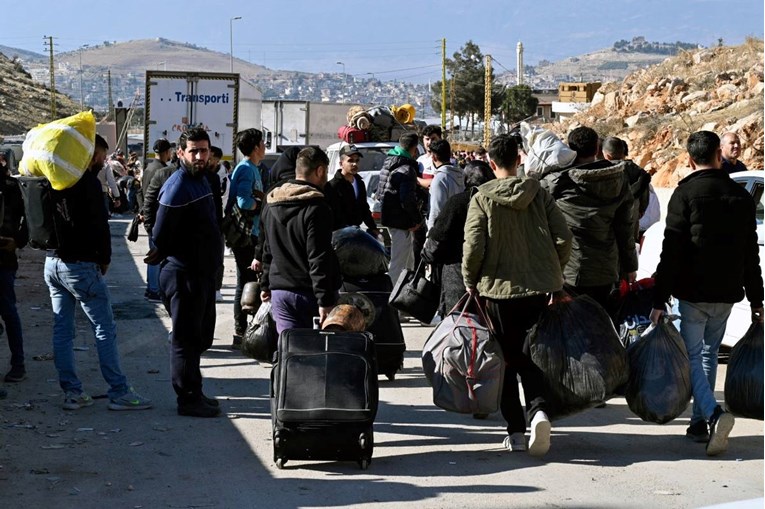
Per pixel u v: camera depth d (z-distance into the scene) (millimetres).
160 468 7809
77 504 6977
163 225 9148
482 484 7469
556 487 7395
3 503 6969
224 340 13297
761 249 10961
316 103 37750
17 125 121312
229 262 22828
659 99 49062
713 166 8461
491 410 8227
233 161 28453
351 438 7676
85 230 9250
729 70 49375
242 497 7148
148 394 10195
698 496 7188
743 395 8484
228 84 28344
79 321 14312
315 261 8375
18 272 20562
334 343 7914
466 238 8078
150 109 28047
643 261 12727
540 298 8141
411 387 10742
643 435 8922
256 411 9602
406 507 6941
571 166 9047
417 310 9367
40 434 8664
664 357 8328
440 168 13547
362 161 23875
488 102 94500
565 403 8117
